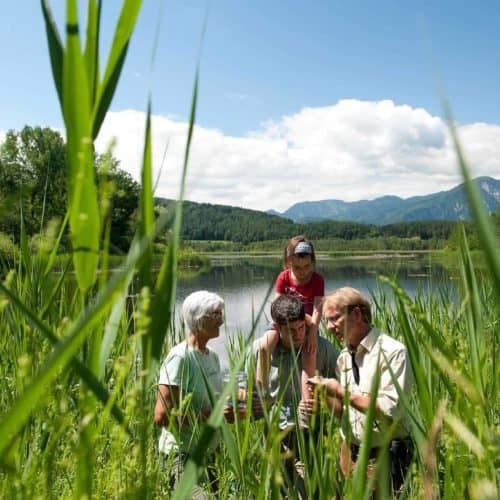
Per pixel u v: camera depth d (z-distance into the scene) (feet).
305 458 4.36
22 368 2.44
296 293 15.98
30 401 1.47
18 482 2.15
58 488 3.13
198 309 9.68
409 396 6.55
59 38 2.06
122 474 3.01
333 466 3.83
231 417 6.02
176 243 2.07
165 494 3.72
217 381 9.20
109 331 2.25
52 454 2.40
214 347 11.82
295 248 15.70
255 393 5.85
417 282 11.37
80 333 1.51
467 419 2.66
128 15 2.04
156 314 2.06
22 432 2.83
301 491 4.80
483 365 3.21
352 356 9.94
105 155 1.85
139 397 2.14
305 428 7.82
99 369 2.24
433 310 9.74
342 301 9.85
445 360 2.60
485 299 7.16
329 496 3.57
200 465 2.11
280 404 3.19
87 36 2.06
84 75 1.88
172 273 2.08
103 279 1.91
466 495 2.88
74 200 1.86
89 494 1.99
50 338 1.95
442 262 11.60
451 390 2.93
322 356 11.64
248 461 4.66
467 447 2.76
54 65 2.03
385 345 9.30
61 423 2.42
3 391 4.51
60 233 2.32
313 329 10.75
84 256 1.93
